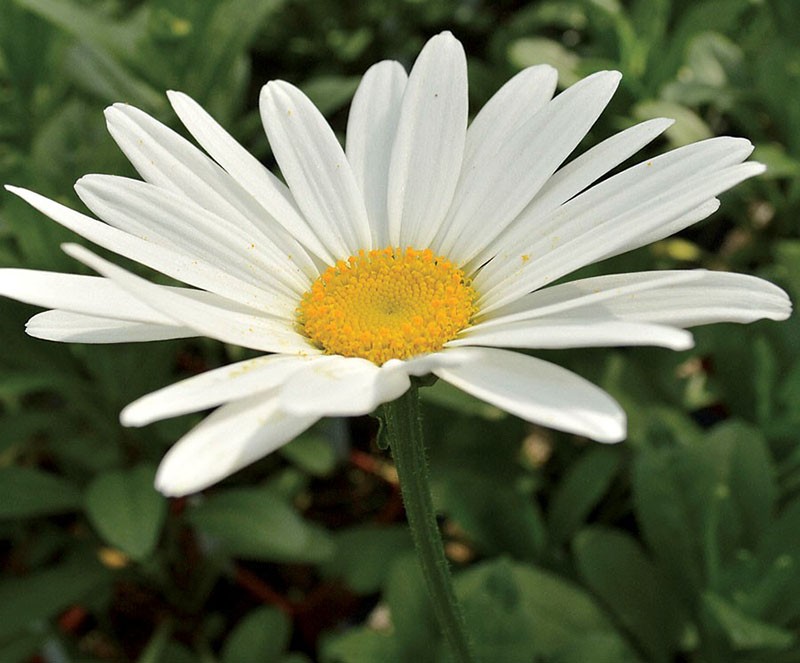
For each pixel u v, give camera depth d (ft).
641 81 1.28
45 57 1.18
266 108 0.84
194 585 1.22
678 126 1.17
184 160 0.80
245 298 0.79
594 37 1.38
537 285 0.76
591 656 0.97
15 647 1.09
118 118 0.80
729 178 0.72
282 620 1.11
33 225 0.98
